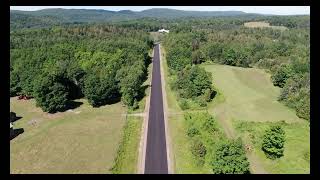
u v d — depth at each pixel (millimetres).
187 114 104000
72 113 112812
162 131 94500
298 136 92312
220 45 195750
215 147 76062
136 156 80688
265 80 148625
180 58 164125
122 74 136250
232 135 93750
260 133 93625
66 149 85875
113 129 97062
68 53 161875
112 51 168625
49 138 92938
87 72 133750
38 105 114500
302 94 114812
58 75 120125
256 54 190000
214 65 179375
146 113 109312
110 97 119688
